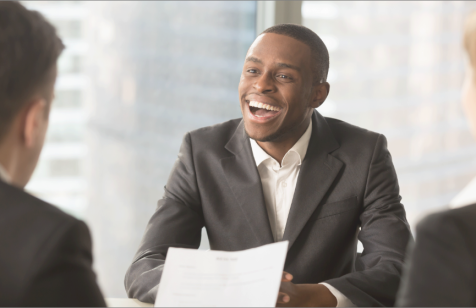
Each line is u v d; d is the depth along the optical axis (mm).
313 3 2785
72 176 2625
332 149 1614
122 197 2693
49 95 786
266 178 1595
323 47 1599
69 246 679
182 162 1662
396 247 1423
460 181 3053
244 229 1530
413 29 2908
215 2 2676
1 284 646
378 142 1631
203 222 1628
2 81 715
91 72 2586
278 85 1503
